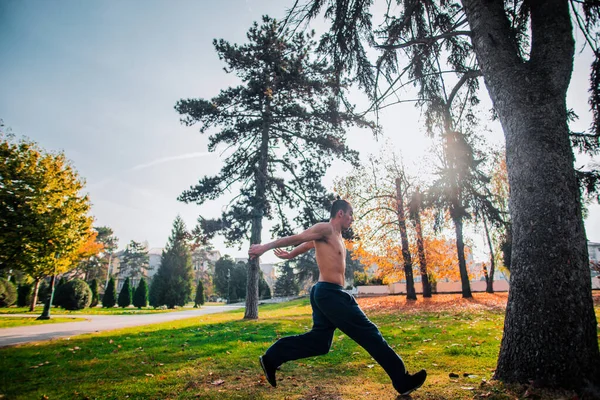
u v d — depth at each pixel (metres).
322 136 15.48
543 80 3.67
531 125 3.60
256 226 14.88
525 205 3.50
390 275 24.38
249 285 14.52
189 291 45.59
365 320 3.02
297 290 60.59
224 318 16.92
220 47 15.45
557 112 3.61
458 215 6.25
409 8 5.54
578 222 3.38
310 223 15.39
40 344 8.56
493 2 4.15
